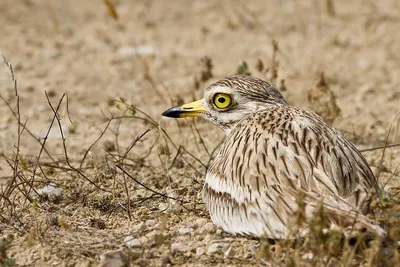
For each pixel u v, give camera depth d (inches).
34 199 419.2
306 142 366.0
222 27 844.0
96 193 442.9
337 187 347.3
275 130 377.1
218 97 439.5
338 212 330.0
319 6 896.9
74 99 657.0
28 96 660.7
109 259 359.9
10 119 605.6
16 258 372.8
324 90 576.7
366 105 633.0
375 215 346.3
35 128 585.3
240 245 374.6
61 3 919.0
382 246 357.4
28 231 394.9
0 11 877.8
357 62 739.4
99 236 390.6
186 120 570.9
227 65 733.3
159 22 865.5
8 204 426.0
